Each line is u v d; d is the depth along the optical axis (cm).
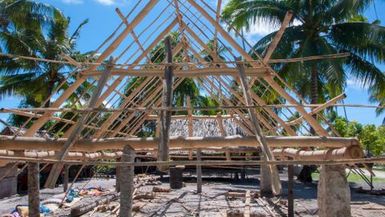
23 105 3002
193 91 3127
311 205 1501
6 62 2438
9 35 2339
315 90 2192
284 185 2355
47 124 2262
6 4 2361
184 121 2278
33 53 2495
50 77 2630
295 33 2138
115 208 1327
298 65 2081
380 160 535
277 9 2122
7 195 1923
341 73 2033
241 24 2164
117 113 977
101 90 756
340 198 704
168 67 766
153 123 2575
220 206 1420
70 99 2645
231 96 1335
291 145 704
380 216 1288
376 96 2188
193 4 829
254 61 830
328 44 2084
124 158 734
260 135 610
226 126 2186
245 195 1645
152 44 952
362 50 2073
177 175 2102
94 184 2489
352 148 677
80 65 874
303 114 805
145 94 1377
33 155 826
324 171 723
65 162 542
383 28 1973
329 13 2081
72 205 1439
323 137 693
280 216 1198
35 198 924
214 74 870
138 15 819
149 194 1652
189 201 1559
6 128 1856
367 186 2691
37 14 2441
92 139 736
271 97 2170
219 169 2809
